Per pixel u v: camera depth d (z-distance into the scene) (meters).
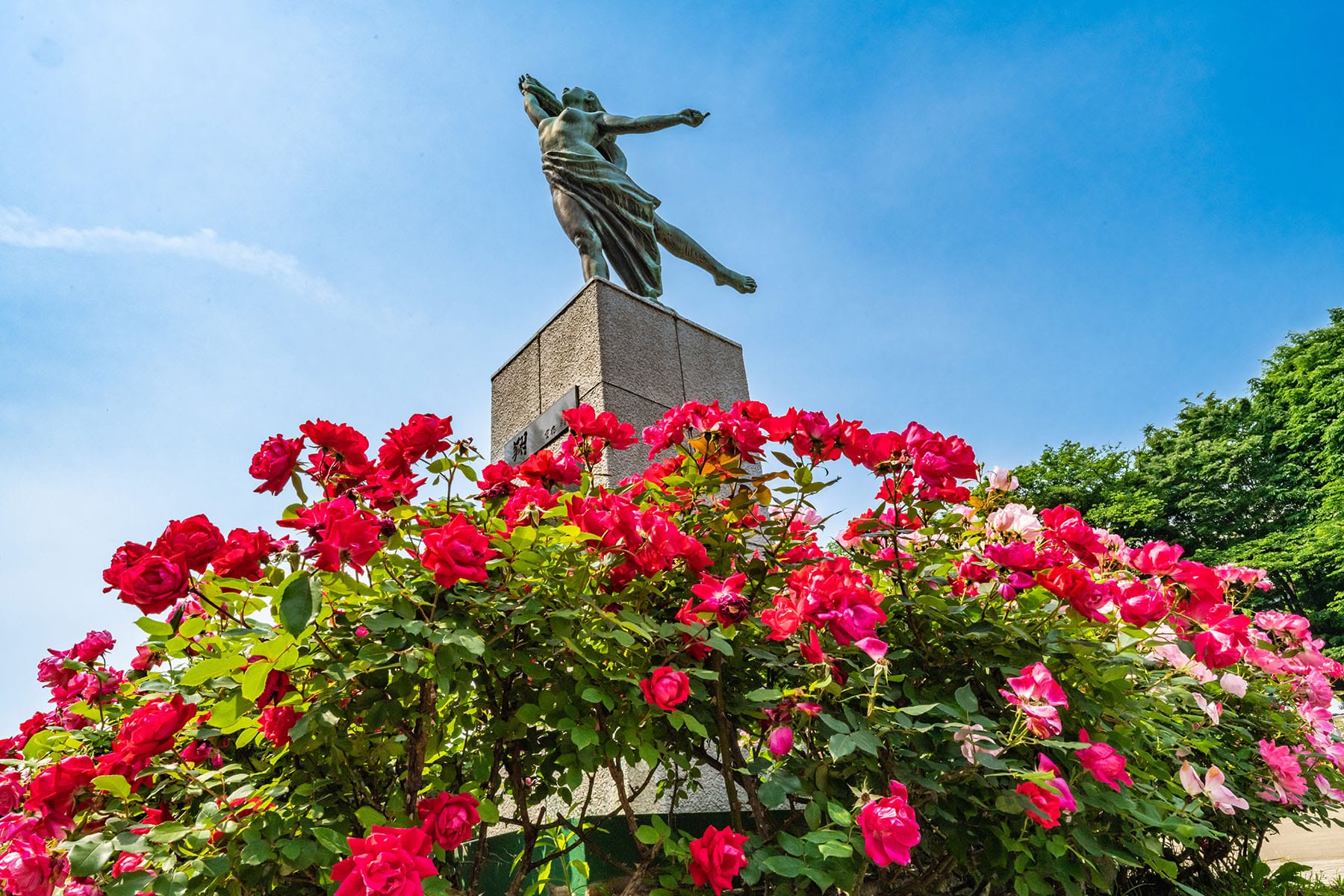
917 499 2.32
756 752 2.05
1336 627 18.72
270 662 1.55
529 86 6.83
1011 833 1.94
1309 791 3.48
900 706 2.06
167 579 1.51
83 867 1.42
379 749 1.81
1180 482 22.11
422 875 1.36
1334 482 19.41
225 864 1.49
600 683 1.80
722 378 5.41
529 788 2.25
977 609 2.28
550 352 5.13
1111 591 2.21
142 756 1.64
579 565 1.95
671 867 1.84
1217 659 2.45
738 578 1.91
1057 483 22.86
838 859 1.61
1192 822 2.09
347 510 1.74
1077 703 2.12
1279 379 22.78
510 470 2.38
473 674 1.80
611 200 6.18
